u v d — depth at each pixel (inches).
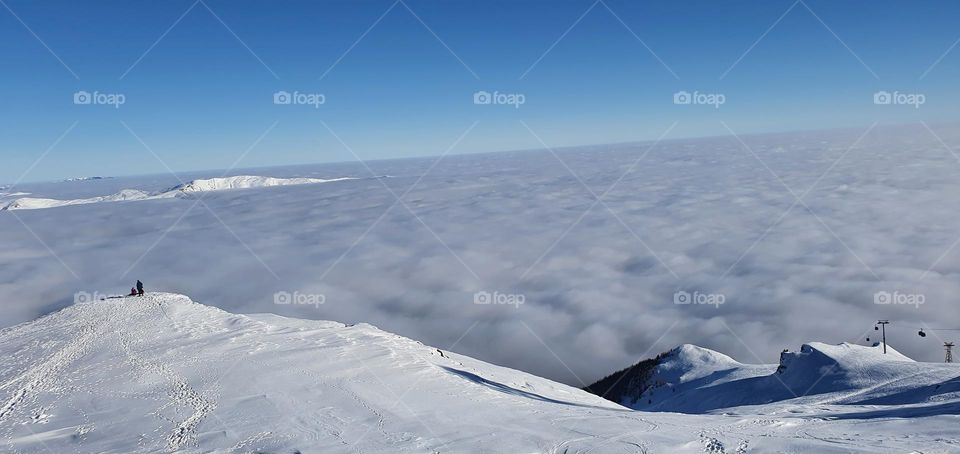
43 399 618.8
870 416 591.8
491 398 633.6
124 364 756.0
